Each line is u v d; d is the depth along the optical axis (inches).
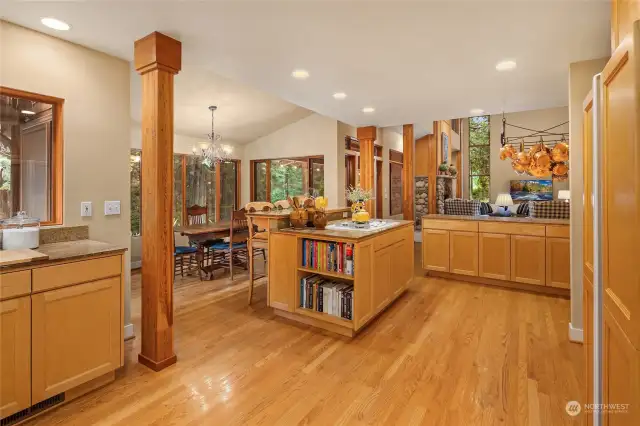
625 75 40.2
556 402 76.6
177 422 70.2
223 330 116.8
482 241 168.7
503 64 112.7
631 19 46.1
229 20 83.4
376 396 79.3
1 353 65.1
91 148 100.0
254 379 86.4
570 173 109.4
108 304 81.6
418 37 93.5
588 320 63.5
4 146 91.3
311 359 96.7
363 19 83.7
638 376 36.3
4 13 79.5
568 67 114.3
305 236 120.5
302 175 259.4
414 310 135.6
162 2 75.3
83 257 76.5
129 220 109.9
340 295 113.4
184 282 176.2
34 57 88.0
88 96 99.0
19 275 66.9
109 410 73.9
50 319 71.6
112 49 99.6
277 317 128.4
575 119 110.2
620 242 42.4
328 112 180.7
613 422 45.4
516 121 505.0
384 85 135.1
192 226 187.8
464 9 79.2
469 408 74.7
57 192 95.0
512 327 119.0
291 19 83.6
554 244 152.2
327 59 108.9
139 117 199.3
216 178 264.4
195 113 209.0
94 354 79.0
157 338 90.4
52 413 72.6
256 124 244.5
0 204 91.6
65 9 77.7
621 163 42.0
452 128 473.1
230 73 122.0
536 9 78.9
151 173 90.1
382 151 299.9
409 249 154.9
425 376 87.8
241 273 194.9
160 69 89.4
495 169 516.4
